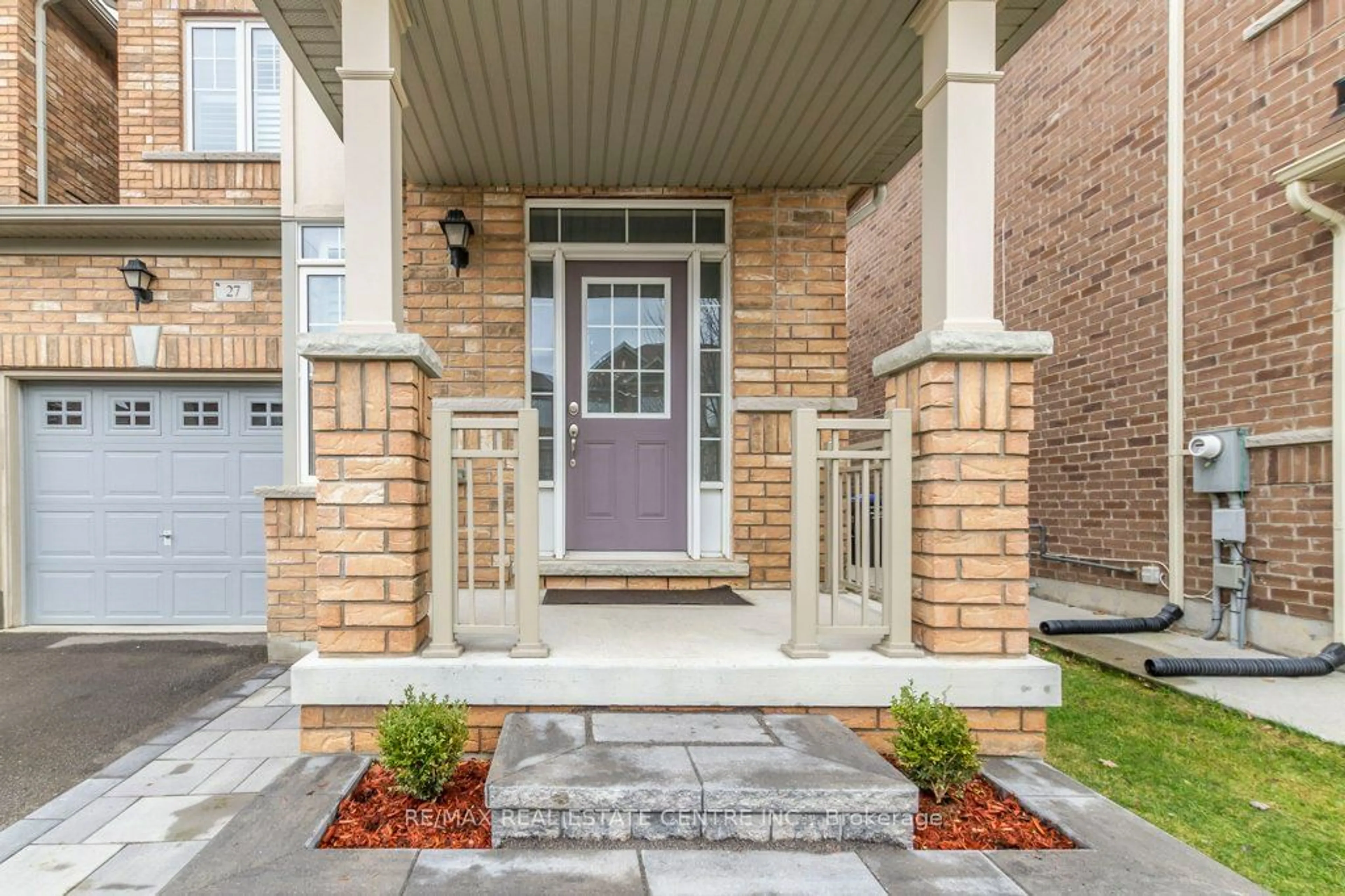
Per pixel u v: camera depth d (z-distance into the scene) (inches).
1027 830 82.0
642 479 180.1
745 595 160.7
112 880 75.6
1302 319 156.8
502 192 173.9
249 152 223.9
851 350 394.9
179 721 131.3
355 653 100.6
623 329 181.2
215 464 224.5
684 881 69.6
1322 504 153.5
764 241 177.5
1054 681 100.4
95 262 213.9
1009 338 100.0
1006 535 102.3
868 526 107.7
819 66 127.7
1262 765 109.7
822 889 68.4
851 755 87.0
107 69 270.2
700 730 94.0
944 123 105.6
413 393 101.1
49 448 222.2
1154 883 69.5
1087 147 223.0
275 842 75.5
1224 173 175.9
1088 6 221.1
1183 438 188.2
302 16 118.1
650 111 142.1
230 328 214.8
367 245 102.2
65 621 222.1
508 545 170.4
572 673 99.7
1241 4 170.7
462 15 112.5
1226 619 177.3
